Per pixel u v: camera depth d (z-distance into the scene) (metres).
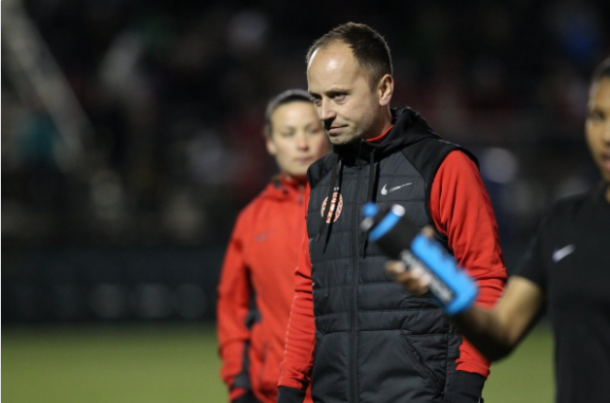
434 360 9.24
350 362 9.48
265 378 12.70
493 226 9.48
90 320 36.28
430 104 45.56
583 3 51.09
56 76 46.22
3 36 46.97
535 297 7.70
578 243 7.43
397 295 9.31
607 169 7.35
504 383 25.64
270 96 45.94
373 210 6.72
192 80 46.59
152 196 40.97
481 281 9.30
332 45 9.66
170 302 36.19
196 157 42.22
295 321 10.41
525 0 50.56
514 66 49.16
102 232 38.94
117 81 45.44
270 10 49.94
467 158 9.59
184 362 29.48
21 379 27.16
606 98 7.28
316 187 10.25
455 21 49.44
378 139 9.75
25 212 39.97
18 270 36.31
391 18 50.06
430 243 6.47
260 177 40.81
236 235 13.32
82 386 26.00
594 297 7.23
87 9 48.72
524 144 40.97
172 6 49.47
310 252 10.01
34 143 42.16
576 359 7.28
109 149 43.66
